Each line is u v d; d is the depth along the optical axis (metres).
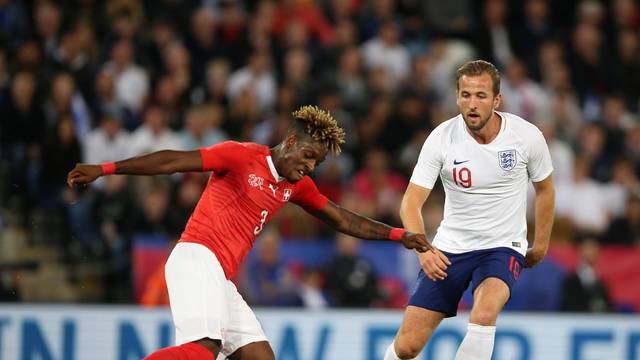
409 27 47.81
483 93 19.19
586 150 41.81
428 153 20.53
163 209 33.56
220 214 19.05
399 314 31.69
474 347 19.31
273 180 19.16
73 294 32.22
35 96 37.31
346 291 32.66
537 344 32.16
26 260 32.25
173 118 40.03
